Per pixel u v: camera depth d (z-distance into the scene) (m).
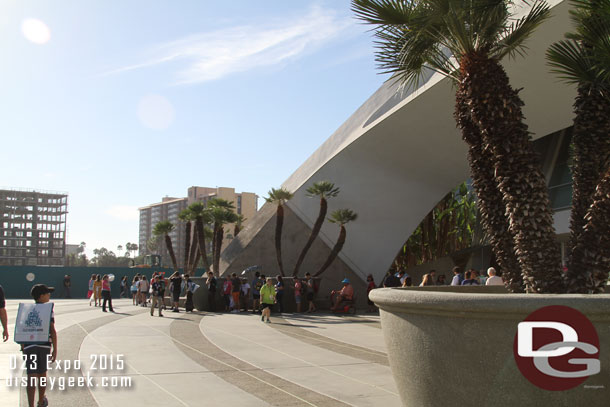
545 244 4.88
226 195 121.75
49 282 38.72
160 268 42.38
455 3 5.18
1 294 6.33
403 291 4.57
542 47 13.10
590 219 4.95
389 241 24.11
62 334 12.04
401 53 6.34
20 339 5.33
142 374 7.45
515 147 4.98
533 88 15.52
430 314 4.18
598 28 5.07
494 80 5.11
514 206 4.97
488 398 3.86
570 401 3.63
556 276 4.85
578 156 5.44
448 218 28.55
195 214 27.91
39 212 133.25
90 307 23.23
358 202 24.36
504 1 5.65
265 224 25.69
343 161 24.44
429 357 4.21
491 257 25.22
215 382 6.93
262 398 6.07
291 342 10.94
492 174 5.70
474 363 3.92
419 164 22.50
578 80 5.40
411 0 5.90
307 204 25.53
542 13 6.09
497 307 3.75
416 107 18.75
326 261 23.38
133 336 11.77
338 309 19.94
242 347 10.16
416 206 23.78
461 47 5.45
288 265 25.12
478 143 5.78
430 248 29.50
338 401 5.95
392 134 21.25
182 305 22.70
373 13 6.04
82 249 168.38
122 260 149.12
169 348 9.93
